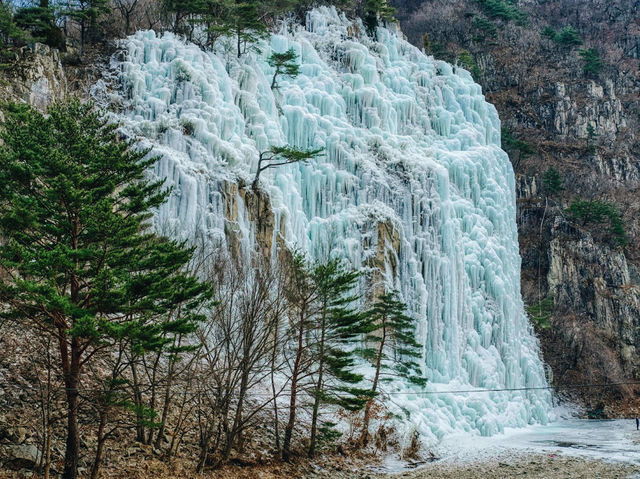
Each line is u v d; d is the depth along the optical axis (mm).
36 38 45188
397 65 69500
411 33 123188
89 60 48875
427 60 73750
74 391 21297
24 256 19328
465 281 58875
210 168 44531
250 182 45719
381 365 39875
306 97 57719
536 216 94062
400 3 136875
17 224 20375
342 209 52500
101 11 51688
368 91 61219
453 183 63562
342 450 36156
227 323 29297
